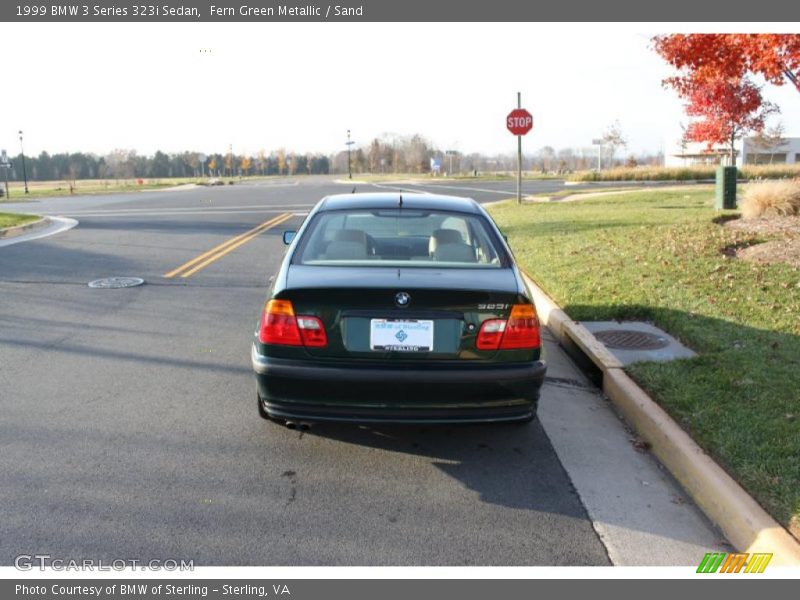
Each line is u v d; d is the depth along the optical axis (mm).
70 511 3326
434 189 33906
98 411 4617
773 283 7230
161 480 3660
